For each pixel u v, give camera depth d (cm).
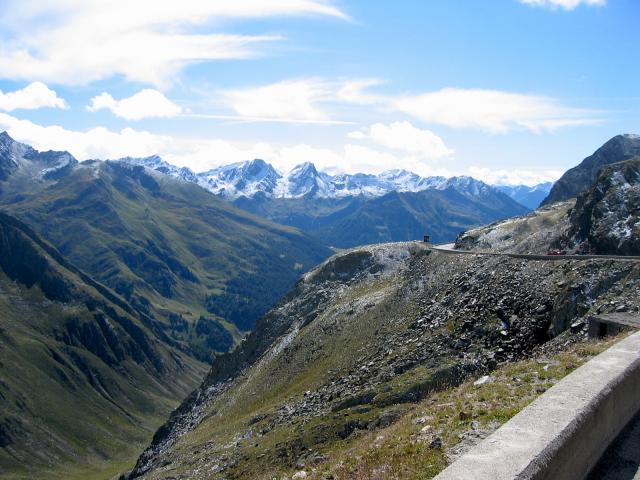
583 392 1389
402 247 13412
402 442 1825
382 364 6944
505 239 12181
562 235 9744
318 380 8394
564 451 1120
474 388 2509
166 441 12769
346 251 15000
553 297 5675
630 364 1661
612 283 5138
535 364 2527
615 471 1309
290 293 14238
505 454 1028
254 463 5619
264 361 11894
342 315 10600
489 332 5947
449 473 959
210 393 13438
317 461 4475
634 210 8262
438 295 8100
